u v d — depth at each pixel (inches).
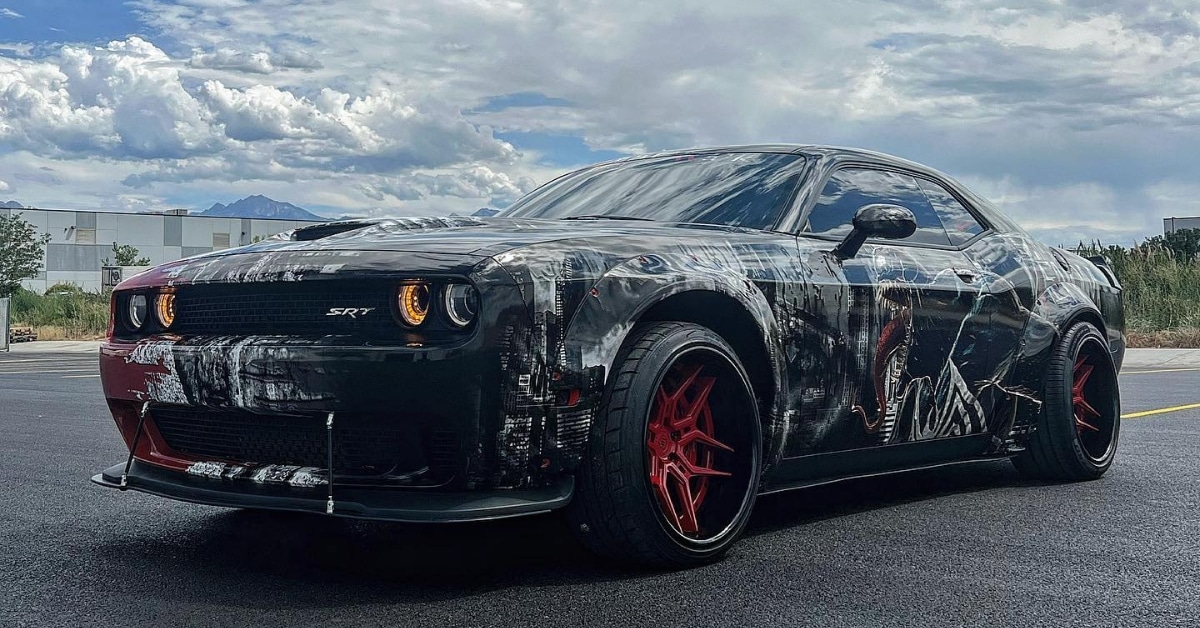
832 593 98.3
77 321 1031.0
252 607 95.0
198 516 138.1
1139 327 560.7
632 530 103.9
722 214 132.2
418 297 98.5
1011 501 145.7
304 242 113.7
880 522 131.1
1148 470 172.4
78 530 129.3
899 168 151.9
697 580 103.4
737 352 119.7
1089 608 93.4
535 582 103.0
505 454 98.1
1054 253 169.3
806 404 122.3
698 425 114.9
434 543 120.3
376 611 93.4
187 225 2982.3
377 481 100.3
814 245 128.2
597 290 103.1
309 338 101.7
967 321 144.3
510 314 97.5
